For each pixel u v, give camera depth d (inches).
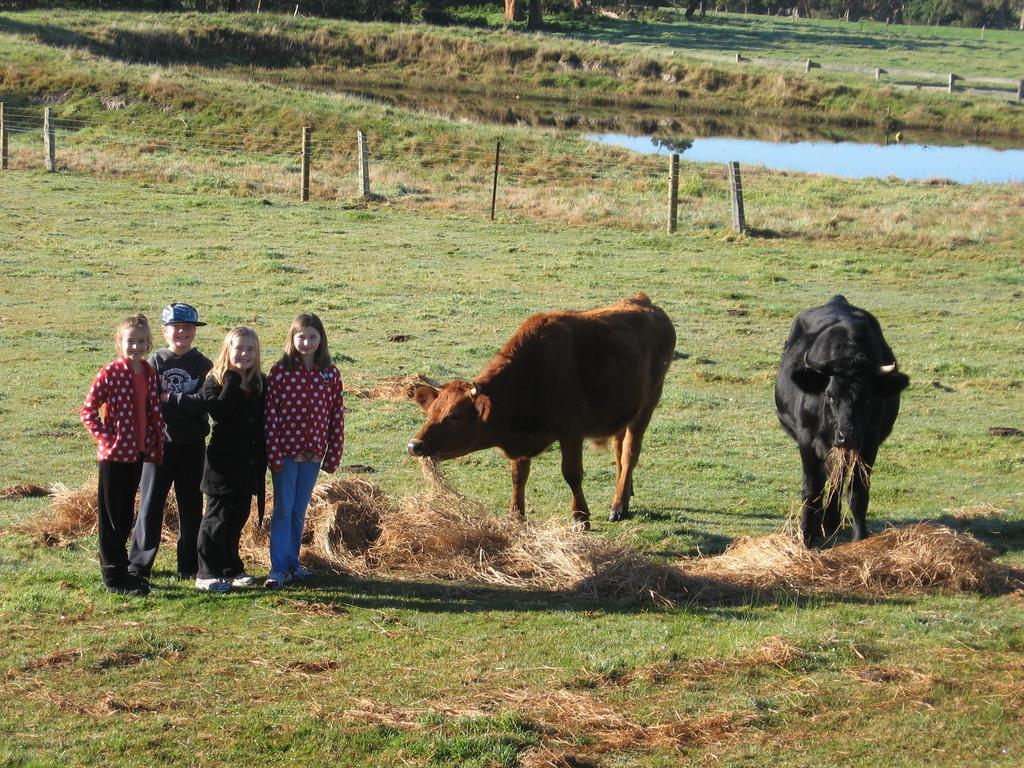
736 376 677.9
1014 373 697.0
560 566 354.6
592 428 427.2
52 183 1206.3
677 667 285.0
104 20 2464.3
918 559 358.0
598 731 252.8
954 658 291.7
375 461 494.6
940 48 3732.8
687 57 2812.5
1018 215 1209.4
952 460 532.7
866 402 366.0
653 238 1088.2
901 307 868.0
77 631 302.8
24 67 1653.5
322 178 1295.5
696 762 240.7
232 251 960.3
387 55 2652.6
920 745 247.8
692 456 536.4
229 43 2541.8
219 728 251.0
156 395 328.8
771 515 451.8
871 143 2075.5
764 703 266.1
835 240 1107.3
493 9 3523.6
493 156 1462.8
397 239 1046.4
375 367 651.5
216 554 337.4
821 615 324.8
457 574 358.0
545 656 292.7
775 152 1876.2
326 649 296.4
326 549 362.3
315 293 835.4
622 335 438.3
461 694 270.1
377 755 241.0
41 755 237.1
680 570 356.8
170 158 1364.4
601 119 2210.9
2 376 601.3
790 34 3878.0
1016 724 256.5
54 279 837.2
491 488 473.1
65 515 390.9
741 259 1019.3
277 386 335.9
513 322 773.9
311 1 3075.8
